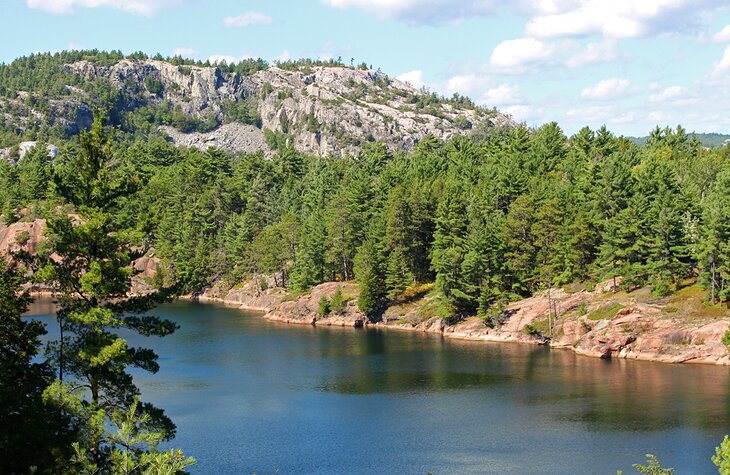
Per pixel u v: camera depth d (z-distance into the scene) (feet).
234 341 395.14
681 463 183.93
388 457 193.36
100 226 134.41
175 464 103.40
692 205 397.80
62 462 107.86
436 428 220.84
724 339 307.78
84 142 140.26
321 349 367.86
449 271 414.62
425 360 333.83
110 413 130.82
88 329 133.69
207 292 624.18
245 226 615.57
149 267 638.94
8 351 130.21
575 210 422.41
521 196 439.22
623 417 227.20
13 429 113.09
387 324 451.53
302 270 513.45
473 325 403.95
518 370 306.55
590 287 389.19
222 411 242.37
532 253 425.69
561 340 362.74
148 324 138.51
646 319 334.85
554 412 236.02
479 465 186.60
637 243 366.63
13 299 130.11
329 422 229.04
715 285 334.24
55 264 135.13
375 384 284.00
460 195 485.97
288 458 193.36
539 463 187.01
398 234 460.14
